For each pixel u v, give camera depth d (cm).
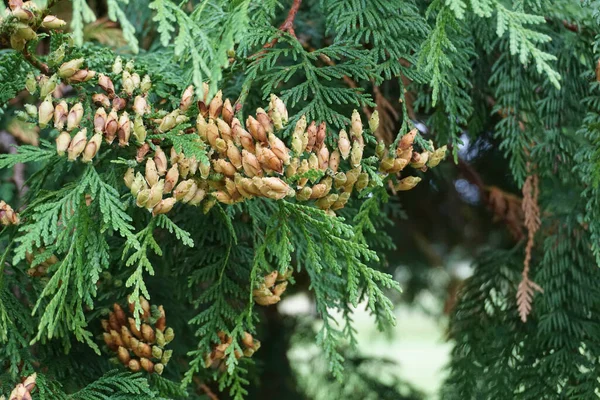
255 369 87
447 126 72
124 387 63
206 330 64
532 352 74
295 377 115
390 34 64
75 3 53
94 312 66
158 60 67
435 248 119
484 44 70
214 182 58
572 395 71
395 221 105
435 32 60
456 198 103
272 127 57
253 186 57
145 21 80
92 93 61
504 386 74
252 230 69
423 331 251
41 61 62
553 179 77
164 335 62
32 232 57
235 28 57
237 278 68
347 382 113
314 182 59
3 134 81
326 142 63
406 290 124
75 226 59
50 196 60
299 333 119
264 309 109
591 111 70
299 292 112
